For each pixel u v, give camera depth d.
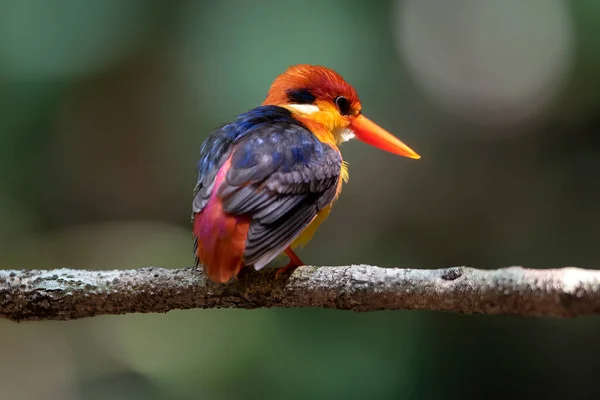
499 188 12.55
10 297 5.16
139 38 11.97
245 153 5.34
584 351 10.01
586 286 4.12
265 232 4.98
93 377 10.13
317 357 9.31
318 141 5.79
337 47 11.41
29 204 12.52
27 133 12.09
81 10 11.66
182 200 13.07
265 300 5.02
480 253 12.38
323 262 12.40
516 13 12.43
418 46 12.29
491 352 9.90
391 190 12.60
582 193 12.30
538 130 12.63
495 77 12.64
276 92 6.93
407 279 4.64
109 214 13.11
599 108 12.39
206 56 11.66
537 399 9.93
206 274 4.91
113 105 12.50
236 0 11.64
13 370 10.73
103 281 5.16
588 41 12.20
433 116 12.70
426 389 9.52
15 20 11.43
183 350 9.50
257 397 9.01
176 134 12.63
